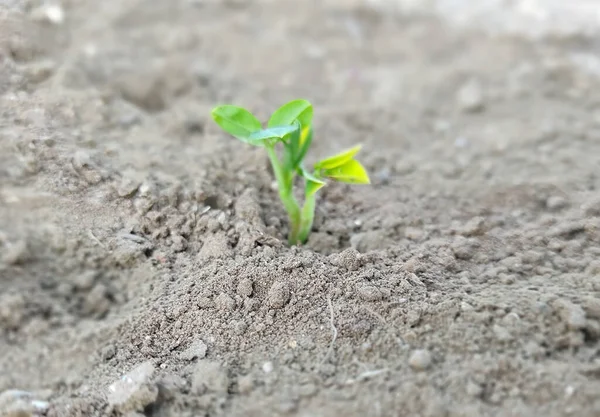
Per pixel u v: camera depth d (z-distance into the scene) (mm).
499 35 471
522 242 290
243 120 278
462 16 501
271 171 321
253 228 289
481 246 290
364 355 248
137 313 271
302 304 263
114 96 348
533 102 406
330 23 480
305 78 430
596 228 290
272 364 250
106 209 288
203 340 260
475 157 357
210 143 333
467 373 238
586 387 230
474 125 390
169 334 265
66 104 320
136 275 282
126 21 442
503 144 365
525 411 229
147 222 289
